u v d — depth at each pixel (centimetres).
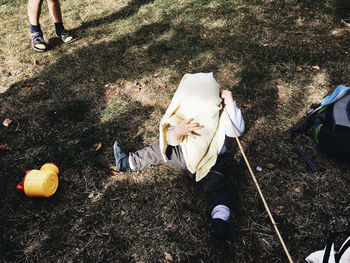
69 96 372
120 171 288
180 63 405
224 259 236
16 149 316
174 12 500
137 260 238
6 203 272
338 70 382
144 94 369
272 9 491
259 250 240
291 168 290
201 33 451
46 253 242
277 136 317
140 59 417
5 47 458
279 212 260
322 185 276
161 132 246
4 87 391
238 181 282
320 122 298
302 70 384
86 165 299
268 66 391
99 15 514
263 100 352
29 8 418
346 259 169
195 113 236
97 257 240
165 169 293
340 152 280
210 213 246
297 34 441
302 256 236
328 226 250
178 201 271
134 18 495
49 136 326
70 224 259
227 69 392
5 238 250
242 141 314
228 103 243
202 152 239
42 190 257
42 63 424
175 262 236
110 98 367
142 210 267
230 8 498
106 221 260
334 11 480
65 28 488
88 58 425
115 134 326
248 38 436
